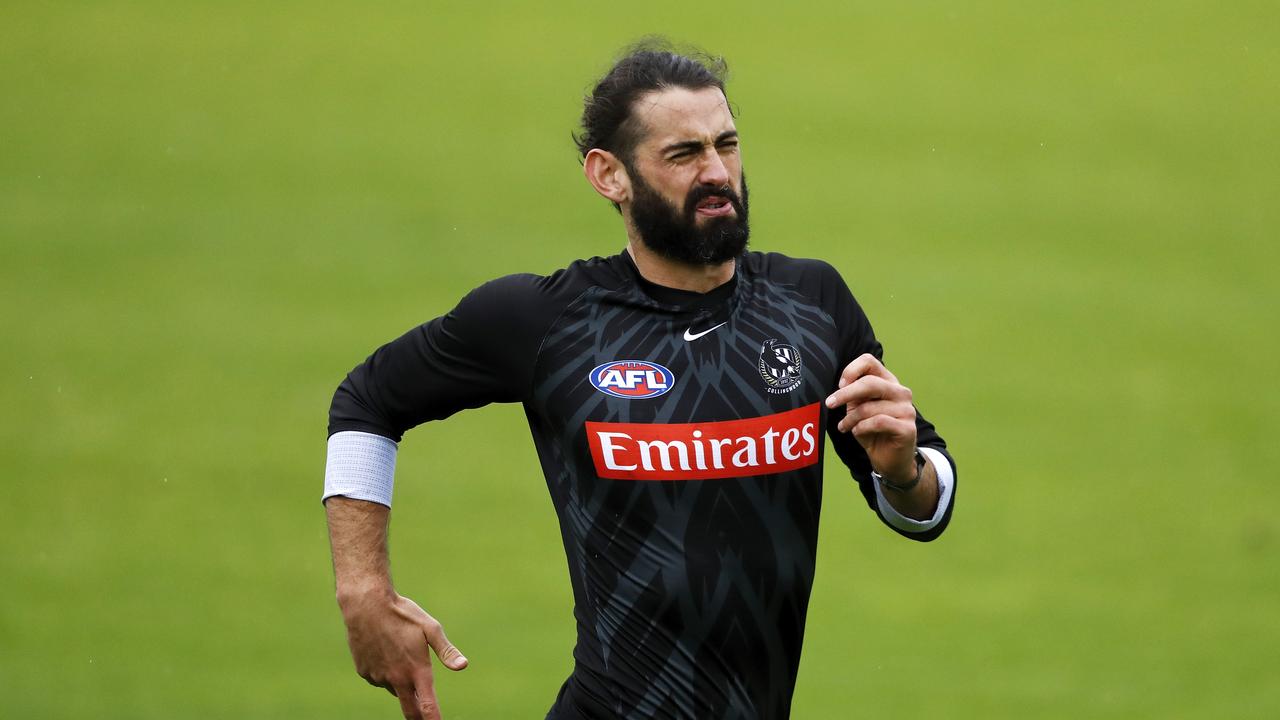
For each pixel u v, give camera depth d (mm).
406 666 14039
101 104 90250
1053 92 94062
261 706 31344
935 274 68000
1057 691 33188
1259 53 99875
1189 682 33688
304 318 61969
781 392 13977
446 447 48312
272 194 78125
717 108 14086
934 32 103375
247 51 98625
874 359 13398
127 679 32875
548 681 32781
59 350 58031
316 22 103875
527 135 87750
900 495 14148
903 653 35406
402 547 40938
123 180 79625
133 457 47875
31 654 34188
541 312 14117
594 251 71188
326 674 33531
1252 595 39156
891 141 86438
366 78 95500
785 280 14625
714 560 13617
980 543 42500
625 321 14086
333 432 14516
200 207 76062
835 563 41062
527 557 40531
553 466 14211
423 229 73750
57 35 99812
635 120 14008
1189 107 91625
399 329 60906
